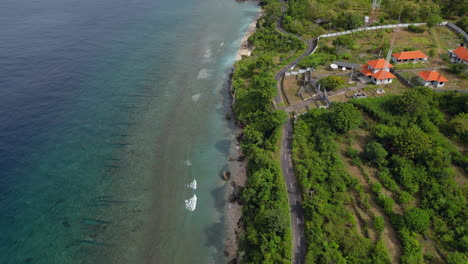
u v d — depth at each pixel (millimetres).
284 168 90625
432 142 88812
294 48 166375
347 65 133500
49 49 162500
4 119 111438
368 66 126438
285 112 109250
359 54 146375
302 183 82812
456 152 85375
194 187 93625
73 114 119000
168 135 113688
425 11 171000
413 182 79688
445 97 103875
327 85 118812
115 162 100938
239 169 99125
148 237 79750
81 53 162500
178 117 122938
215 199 90000
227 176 96625
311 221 73562
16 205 84438
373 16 187500
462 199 73500
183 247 77688
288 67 145875
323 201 77125
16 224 79875
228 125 119125
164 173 98188
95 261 73812
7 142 102812
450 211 70500
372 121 102625
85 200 88000
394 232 70125
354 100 107812
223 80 148500
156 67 157875
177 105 130000
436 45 146750
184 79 148875
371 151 86688
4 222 80000
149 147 107875
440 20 165000
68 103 124188
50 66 146625
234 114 124375
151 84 143250
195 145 109438
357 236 69000
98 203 87562
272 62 148000
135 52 171000
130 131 114562
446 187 76188
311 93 122125
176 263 74312
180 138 112500
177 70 156500
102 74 146375
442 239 66625
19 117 113438
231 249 76938
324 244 67875
